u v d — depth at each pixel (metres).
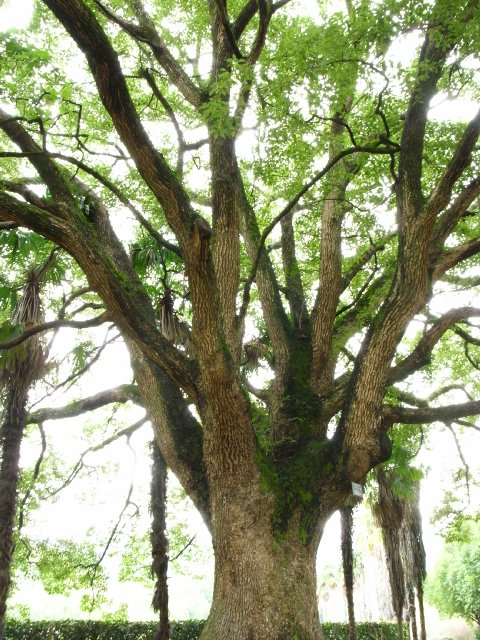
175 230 6.33
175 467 7.64
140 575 14.49
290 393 8.12
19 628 12.09
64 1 5.14
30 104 8.60
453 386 10.24
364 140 8.75
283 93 7.10
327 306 8.68
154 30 9.27
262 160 8.65
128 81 11.70
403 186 7.07
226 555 6.66
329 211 9.31
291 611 6.34
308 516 7.01
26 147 7.35
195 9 11.20
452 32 6.27
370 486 12.19
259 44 6.70
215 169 7.57
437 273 7.48
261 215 11.87
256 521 6.72
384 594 17.48
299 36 7.14
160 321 9.41
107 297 6.55
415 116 6.94
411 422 7.75
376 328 7.07
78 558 13.61
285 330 8.86
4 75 8.18
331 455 7.29
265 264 9.30
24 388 8.29
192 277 6.06
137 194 11.20
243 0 10.27
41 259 10.22
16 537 11.31
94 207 8.73
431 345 7.83
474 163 8.75
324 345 8.58
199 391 6.75
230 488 6.83
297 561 6.71
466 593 29.31
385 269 9.67
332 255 8.94
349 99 9.70
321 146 8.45
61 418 10.01
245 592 6.41
